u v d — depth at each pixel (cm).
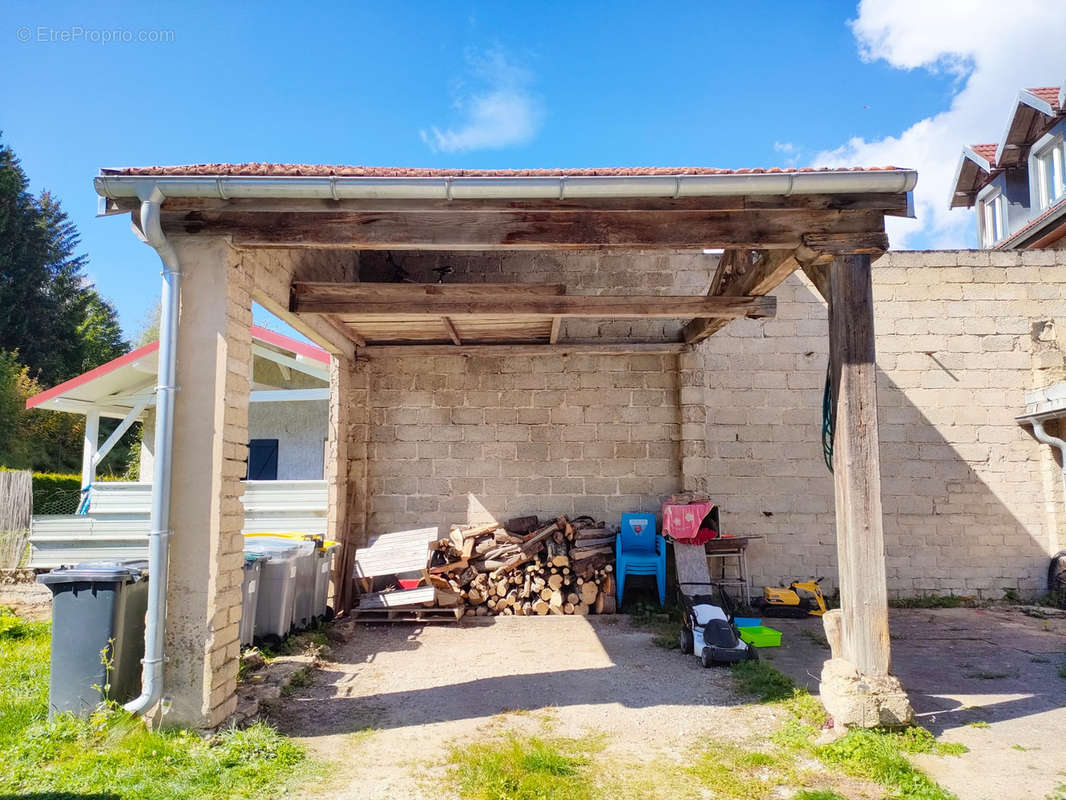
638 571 843
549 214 484
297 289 655
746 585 878
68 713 429
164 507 443
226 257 472
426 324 806
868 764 392
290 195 453
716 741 441
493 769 388
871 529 456
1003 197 1559
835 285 480
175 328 460
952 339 942
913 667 617
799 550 908
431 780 382
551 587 845
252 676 557
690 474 905
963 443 931
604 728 466
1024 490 924
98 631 439
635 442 926
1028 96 1387
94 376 1101
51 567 941
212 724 436
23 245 3172
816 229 478
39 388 2814
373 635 754
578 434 927
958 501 923
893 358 941
